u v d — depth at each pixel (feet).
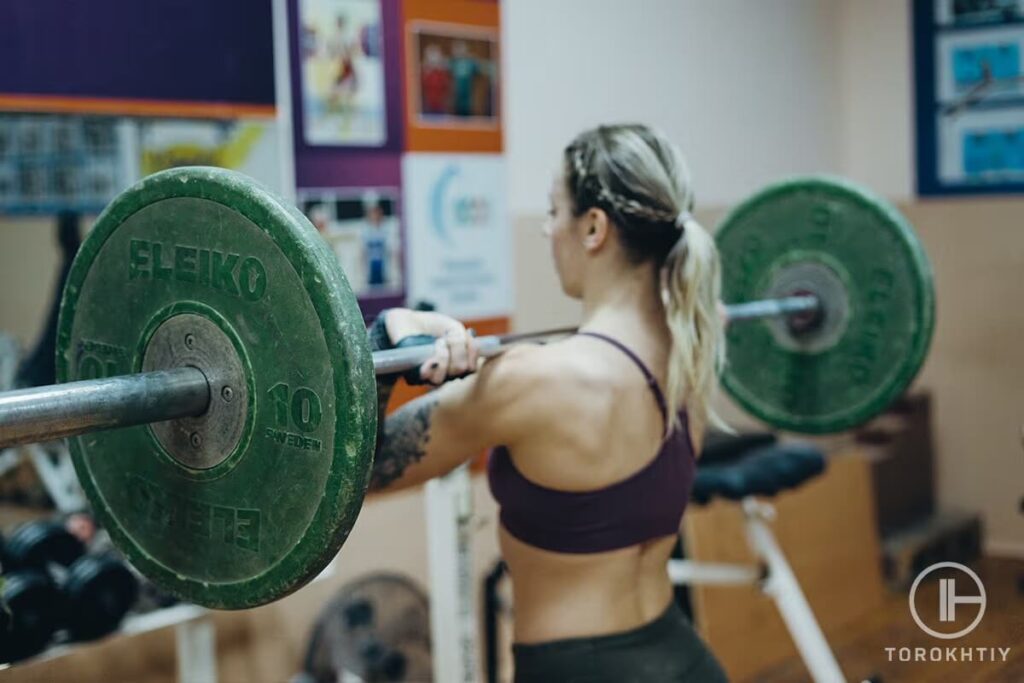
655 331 4.79
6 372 7.65
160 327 3.66
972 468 14.69
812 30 15.07
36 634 6.70
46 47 7.74
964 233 14.64
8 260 7.61
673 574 9.25
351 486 3.21
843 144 15.66
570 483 4.57
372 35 9.82
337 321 3.16
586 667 4.64
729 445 10.39
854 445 14.14
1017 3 14.05
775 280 7.13
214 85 8.72
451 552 6.73
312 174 9.43
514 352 4.62
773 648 11.34
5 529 7.49
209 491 3.63
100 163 8.09
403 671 9.57
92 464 4.05
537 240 11.51
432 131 10.38
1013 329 14.34
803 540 12.06
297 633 9.57
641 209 4.66
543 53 11.53
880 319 6.78
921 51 14.83
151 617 7.43
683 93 13.23
